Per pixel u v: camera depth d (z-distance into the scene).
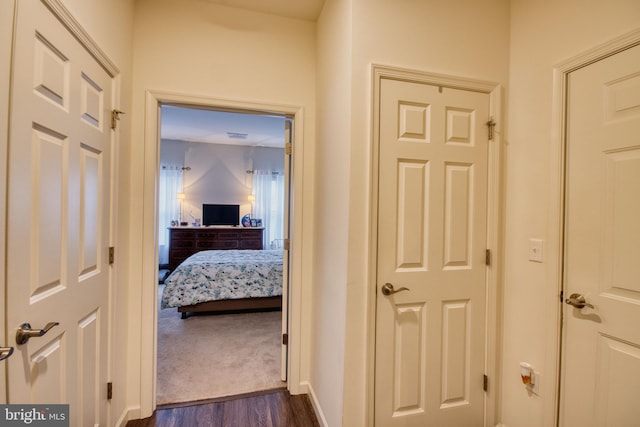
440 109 1.57
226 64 1.93
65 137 1.10
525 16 1.60
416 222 1.54
